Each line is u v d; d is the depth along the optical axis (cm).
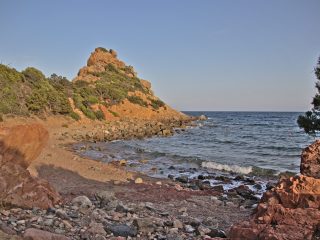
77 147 3341
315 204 675
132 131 5272
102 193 1168
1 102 4356
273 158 3144
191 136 5441
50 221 807
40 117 4925
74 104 6278
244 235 665
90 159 2547
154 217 994
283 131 6888
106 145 3731
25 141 1008
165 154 3041
